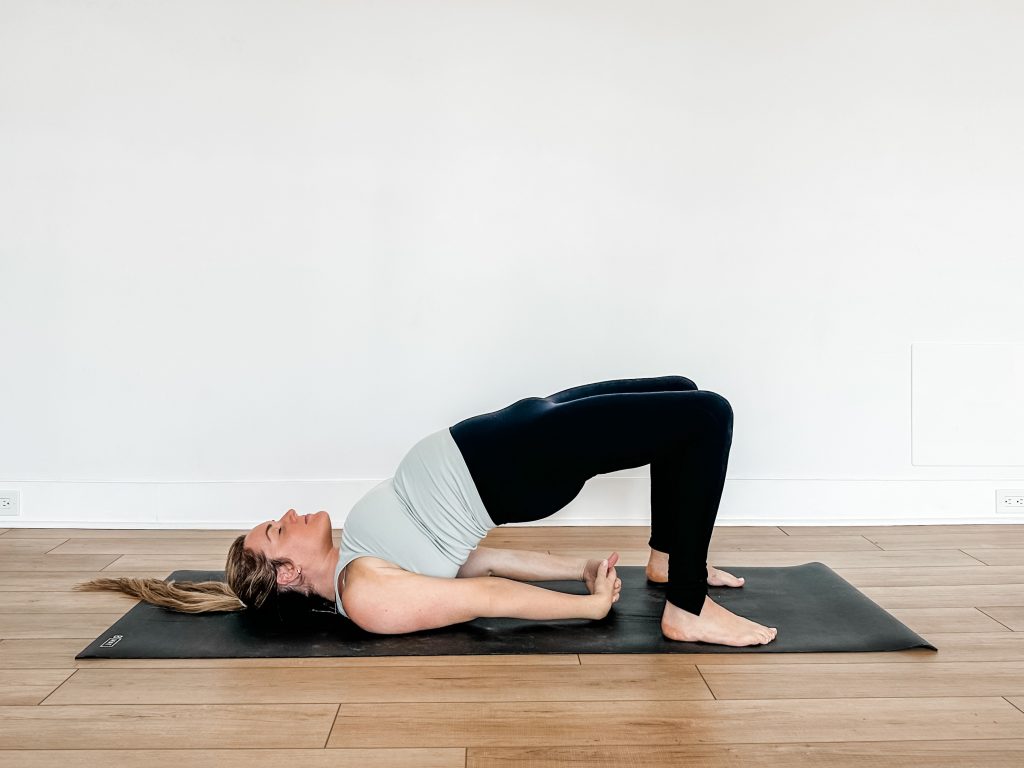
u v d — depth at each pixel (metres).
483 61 3.39
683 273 3.46
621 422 2.22
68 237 3.39
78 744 1.76
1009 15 3.40
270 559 2.40
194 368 3.45
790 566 2.92
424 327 3.46
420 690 2.00
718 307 3.47
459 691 2.00
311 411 3.47
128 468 3.47
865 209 3.45
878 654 2.19
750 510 3.52
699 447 2.22
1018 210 3.45
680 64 3.40
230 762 1.70
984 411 3.51
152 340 3.43
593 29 3.39
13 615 2.49
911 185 3.44
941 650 2.21
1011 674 2.07
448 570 2.38
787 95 3.42
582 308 3.46
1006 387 3.50
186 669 2.12
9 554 3.11
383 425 3.49
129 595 2.65
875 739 1.77
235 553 2.44
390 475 3.50
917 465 3.52
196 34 3.36
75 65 3.35
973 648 2.23
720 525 3.52
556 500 2.34
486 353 3.47
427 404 3.49
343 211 3.41
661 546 2.71
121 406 3.45
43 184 3.37
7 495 3.46
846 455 3.52
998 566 2.94
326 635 2.33
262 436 3.48
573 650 2.21
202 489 3.48
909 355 3.49
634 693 1.98
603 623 2.40
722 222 3.44
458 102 3.39
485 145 3.41
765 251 3.46
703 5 3.39
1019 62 3.41
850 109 3.42
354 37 3.37
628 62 3.40
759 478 3.52
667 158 3.42
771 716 1.87
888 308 3.48
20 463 3.46
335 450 3.49
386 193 3.41
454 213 3.42
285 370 3.46
